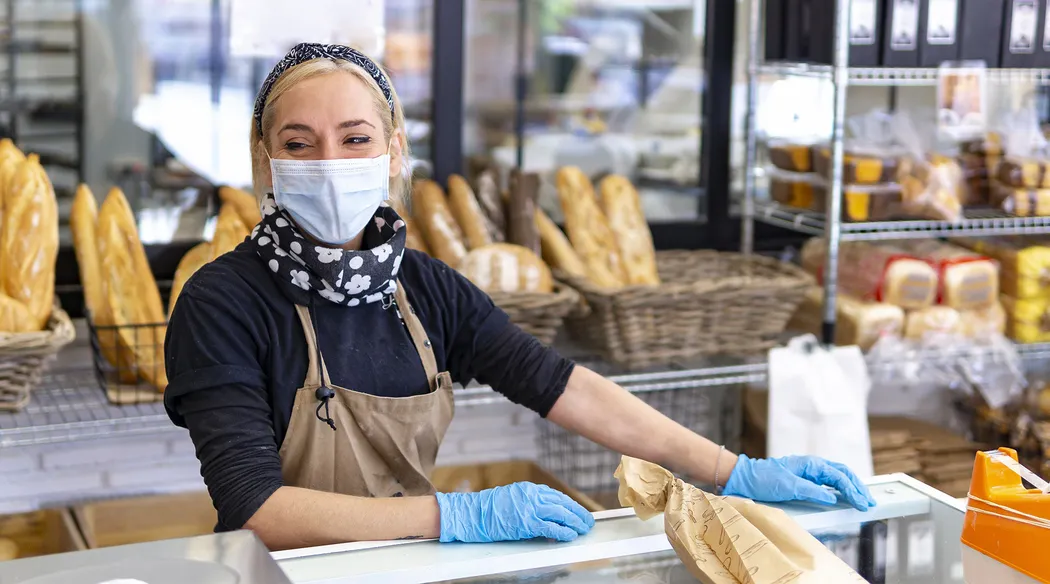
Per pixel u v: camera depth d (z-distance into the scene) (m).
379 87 1.46
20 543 2.30
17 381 2.04
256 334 1.39
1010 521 1.10
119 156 2.53
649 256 2.65
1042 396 2.65
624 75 2.87
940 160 2.52
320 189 1.38
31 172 2.18
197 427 1.33
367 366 1.45
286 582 0.87
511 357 1.56
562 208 2.65
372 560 1.11
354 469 1.44
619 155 2.91
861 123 2.60
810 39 2.52
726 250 3.02
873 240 2.79
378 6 2.59
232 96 2.59
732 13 2.90
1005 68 2.47
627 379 2.46
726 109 2.95
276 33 2.52
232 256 1.45
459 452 2.81
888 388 3.02
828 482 1.34
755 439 2.83
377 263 1.42
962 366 2.64
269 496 1.27
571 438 2.84
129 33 2.48
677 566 1.10
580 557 1.12
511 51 2.77
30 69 2.42
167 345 1.38
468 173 2.79
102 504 2.39
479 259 2.36
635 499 1.21
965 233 2.50
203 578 0.88
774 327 2.52
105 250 2.24
